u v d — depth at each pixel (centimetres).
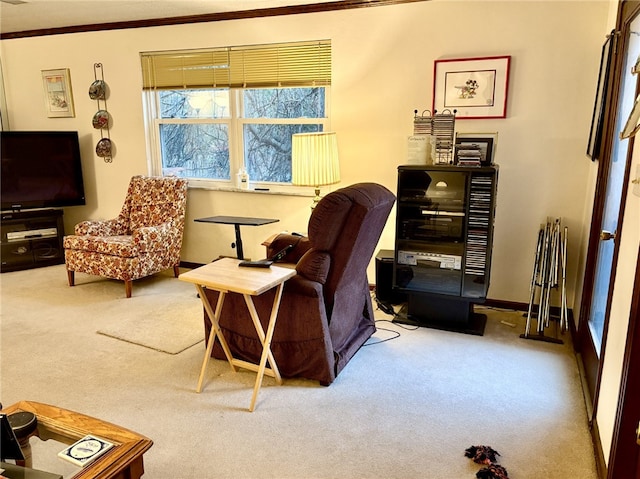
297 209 434
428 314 342
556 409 237
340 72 393
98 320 354
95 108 502
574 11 319
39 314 367
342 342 281
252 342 275
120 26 465
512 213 359
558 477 190
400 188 326
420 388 257
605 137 270
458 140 316
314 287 248
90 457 138
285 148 439
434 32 358
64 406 241
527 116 342
